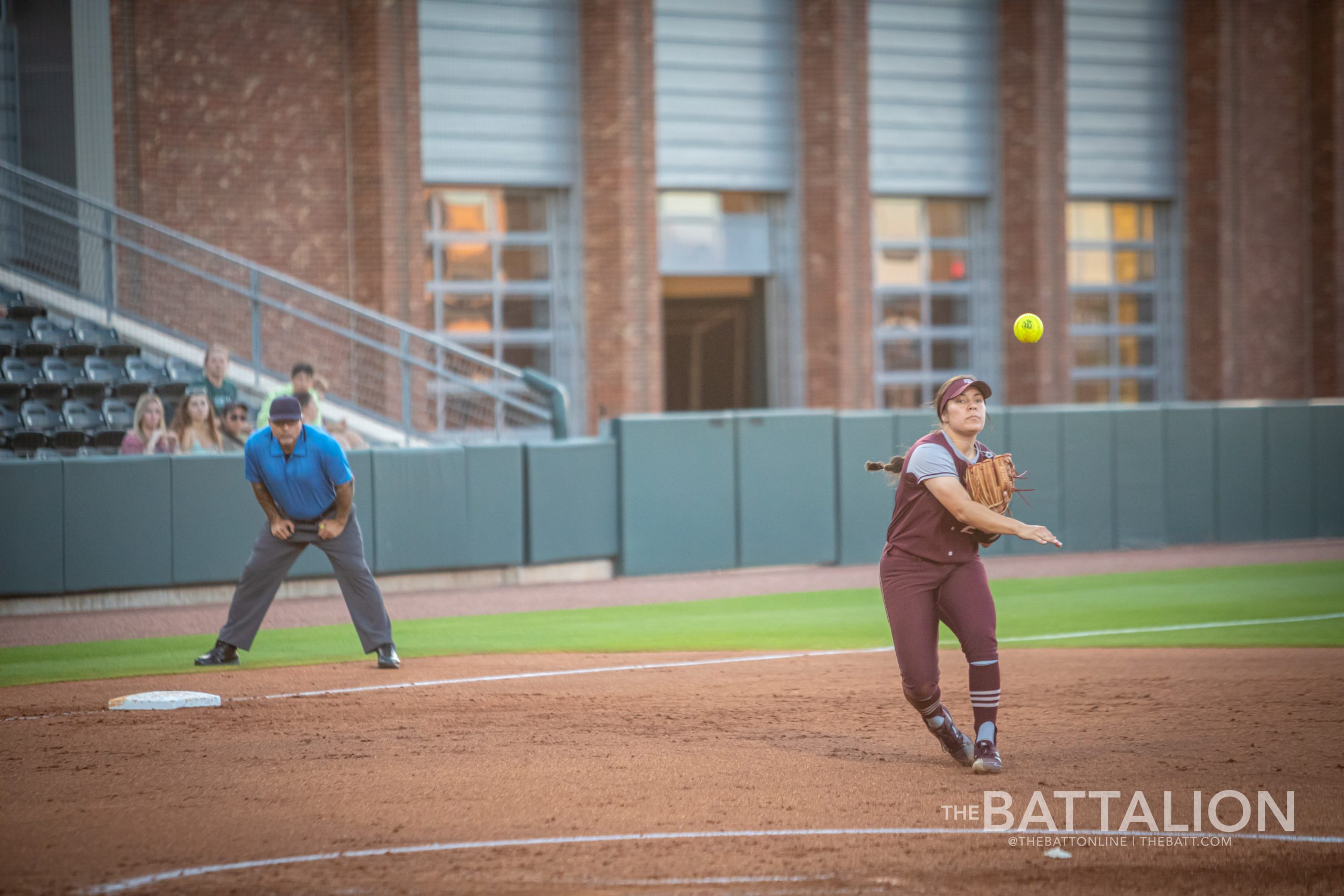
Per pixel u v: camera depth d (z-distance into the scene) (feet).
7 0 164.35
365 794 53.72
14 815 50.96
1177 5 234.17
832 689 76.64
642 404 194.49
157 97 171.01
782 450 143.64
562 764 58.59
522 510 131.23
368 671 83.10
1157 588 124.16
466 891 42.06
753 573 140.97
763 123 207.62
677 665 85.25
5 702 73.15
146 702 71.46
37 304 151.74
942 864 44.39
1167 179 235.40
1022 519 153.89
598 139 193.36
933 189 218.59
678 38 201.98
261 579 85.05
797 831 48.19
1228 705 70.74
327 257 181.98
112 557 113.60
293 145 179.73
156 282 168.55
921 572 56.49
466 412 186.39
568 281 197.88
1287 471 168.04
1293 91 238.27
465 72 189.98
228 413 125.29
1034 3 217.15
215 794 53.93
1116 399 234.99
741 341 213.46
